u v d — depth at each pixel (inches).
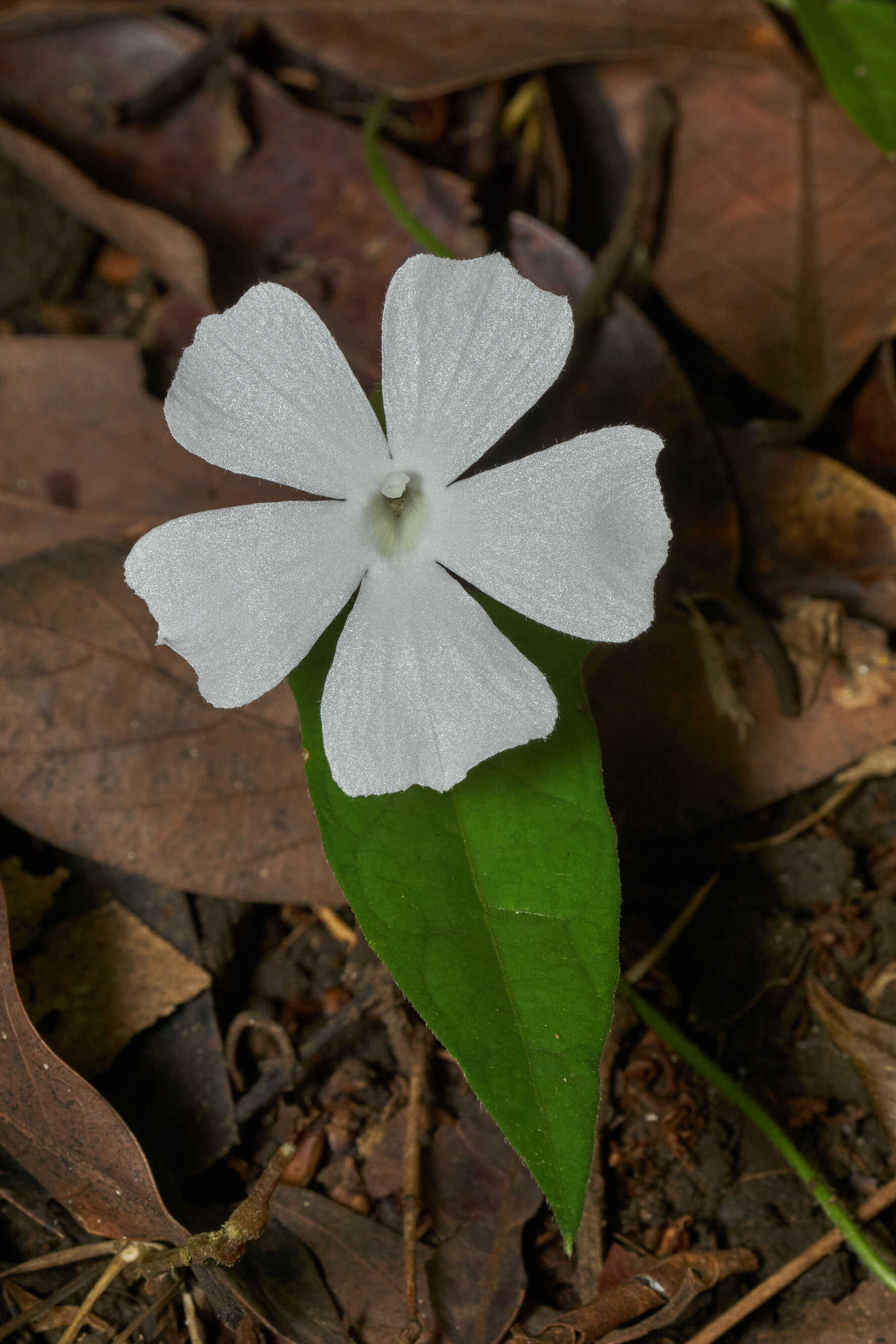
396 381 11.4
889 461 14.9
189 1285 12.3
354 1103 13.1
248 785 13.3
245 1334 12.1
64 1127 12.1
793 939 13.6
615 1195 12.9
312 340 11.3
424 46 15.8
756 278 15.1
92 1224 12.3
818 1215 12.8
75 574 13.5
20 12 15.6
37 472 14.8
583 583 11.3
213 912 13.4
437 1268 12.4
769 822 14.1
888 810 14.1
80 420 14.8
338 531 11.5
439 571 11.5
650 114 15.4
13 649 13.3
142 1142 12.7
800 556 14.4
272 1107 13.1
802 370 14.9
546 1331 12.2
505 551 11.4
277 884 13.2
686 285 15.2
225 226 15.7
